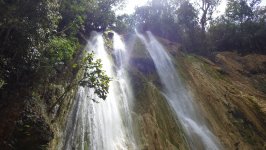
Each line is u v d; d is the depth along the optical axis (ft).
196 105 71.82
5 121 33.06
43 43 38.42
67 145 41.14
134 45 89.45
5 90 35.01
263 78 108.88
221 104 76.64
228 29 138.00
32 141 33.96
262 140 70.54
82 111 47.83
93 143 45.73
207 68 96.07
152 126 56.34
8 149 32.22
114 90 59.06
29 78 37.91
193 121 66.39
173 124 60.95
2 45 35.17
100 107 51.67
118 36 95.30
